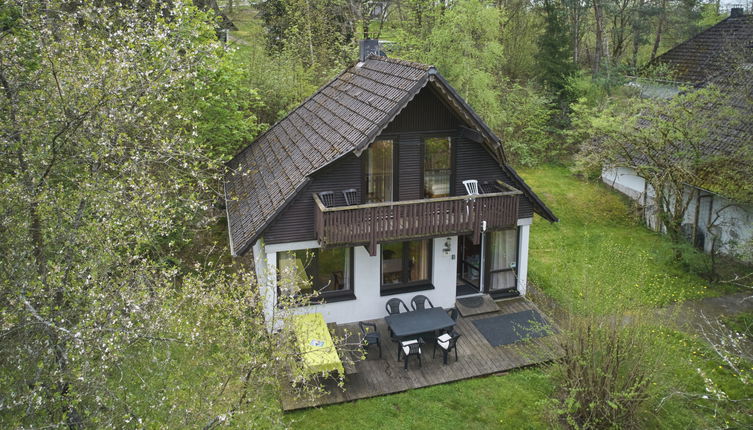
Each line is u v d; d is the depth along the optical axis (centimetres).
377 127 1425
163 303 977
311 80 2775
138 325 941
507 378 1398
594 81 2972
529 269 1953
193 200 1227
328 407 1292
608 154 2114
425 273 1689
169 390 930
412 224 1505
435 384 1372
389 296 1638
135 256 977
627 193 2512
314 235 1522
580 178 2764
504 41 3569
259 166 1845
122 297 908
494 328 1598
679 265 1969
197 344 1060
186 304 1093
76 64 1077
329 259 1578
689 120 1883
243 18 3556
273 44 3052
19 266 902
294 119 1973
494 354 1484
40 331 881
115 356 848
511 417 1266
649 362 1212
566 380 1256
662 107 1933
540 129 3058
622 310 1234
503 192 1581
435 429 1230
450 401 1315
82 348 802
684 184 2025
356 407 1291
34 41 1088
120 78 1042
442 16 2909
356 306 1614
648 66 2897
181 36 1303
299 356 1185
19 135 999
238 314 1051
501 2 3656
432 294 1681
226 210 1853
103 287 924
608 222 2330
